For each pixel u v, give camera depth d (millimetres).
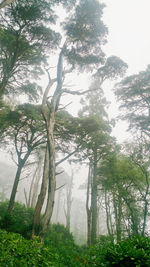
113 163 14914
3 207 14070
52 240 11555
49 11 12508
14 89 15430
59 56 13711
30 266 4496
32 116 13086
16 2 11570
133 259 3832
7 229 9398
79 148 14094
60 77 12828
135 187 14523
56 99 12188
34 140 16672
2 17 12164
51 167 9742
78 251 11469
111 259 4242
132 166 14391
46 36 13500
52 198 9109
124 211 15008
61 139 14828
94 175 17016
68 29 14328
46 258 5641
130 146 14578
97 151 14484
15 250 4809
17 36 12570
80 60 14680
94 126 13383
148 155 13812
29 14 11969
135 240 4836
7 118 13906
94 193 16641
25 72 15805
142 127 16812
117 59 15047
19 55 13609
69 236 14734
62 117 14719
